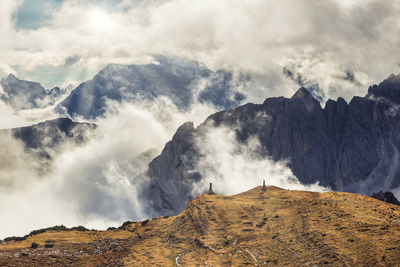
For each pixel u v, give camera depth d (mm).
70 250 123812
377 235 107438
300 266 104562
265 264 111250
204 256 123000
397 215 122938
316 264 102750
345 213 128000
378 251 98750
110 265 114250
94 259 118375
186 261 120312
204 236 134750
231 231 135375
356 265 96562
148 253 125312
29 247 121688
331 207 135750
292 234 123500
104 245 131625
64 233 140875
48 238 132375
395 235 104938
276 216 139875
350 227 116938
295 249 113938
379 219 119500
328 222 124688
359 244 105312
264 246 121625
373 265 94250
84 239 135125
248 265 112562
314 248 110812
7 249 117688
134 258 120000
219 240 131250
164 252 127688
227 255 121250
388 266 92125
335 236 113375
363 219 120938
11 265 106875
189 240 136750
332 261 101125
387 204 137625
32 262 110938
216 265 115500
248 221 140375
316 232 119062
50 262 112500
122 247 130875
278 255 113938
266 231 131000
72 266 111688
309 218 131250
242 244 126062
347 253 102500
